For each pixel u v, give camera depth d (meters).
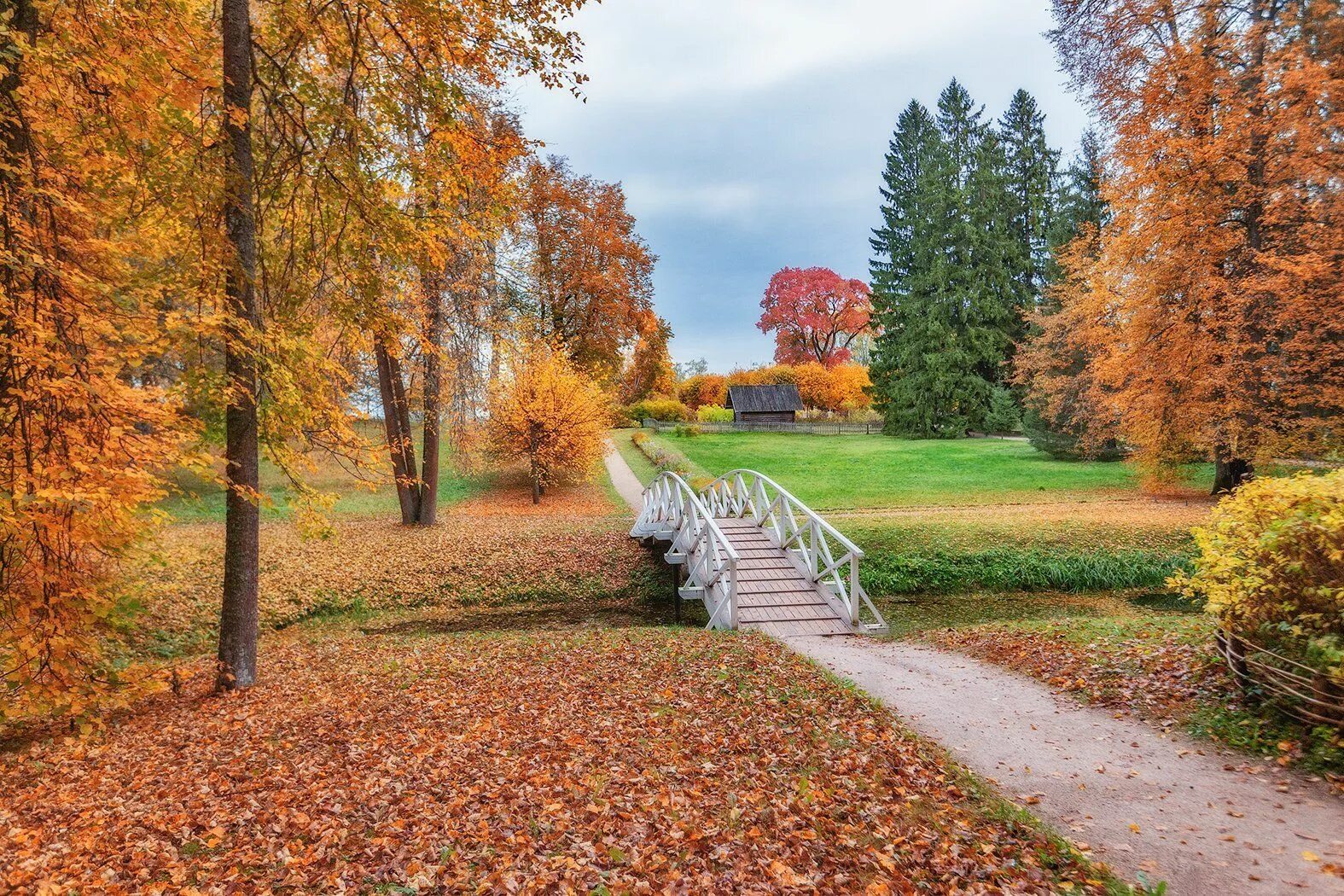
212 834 4.50
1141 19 16.67
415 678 8.03
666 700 7.03
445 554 17.80
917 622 13.66
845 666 9.03
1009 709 6.99
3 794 5.41
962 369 41.41
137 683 7.19
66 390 6.01
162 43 6.26
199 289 7.28
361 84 8.40
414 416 20.75
